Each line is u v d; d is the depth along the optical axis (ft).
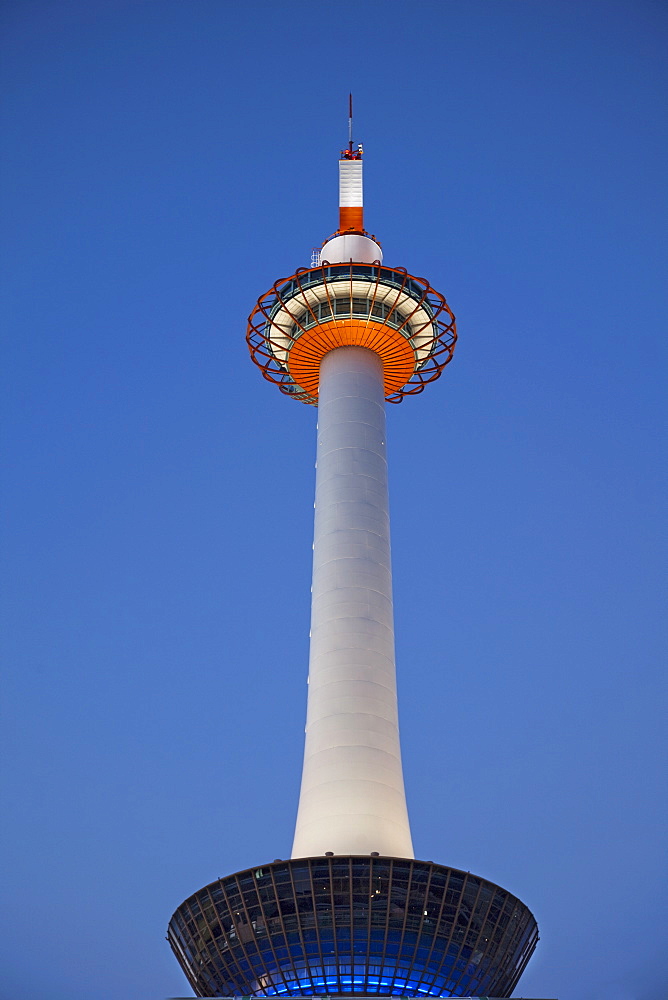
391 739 257.96
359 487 293.43
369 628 270.26
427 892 227.61
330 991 224.53
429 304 327.88
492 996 234.58
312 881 226.58
